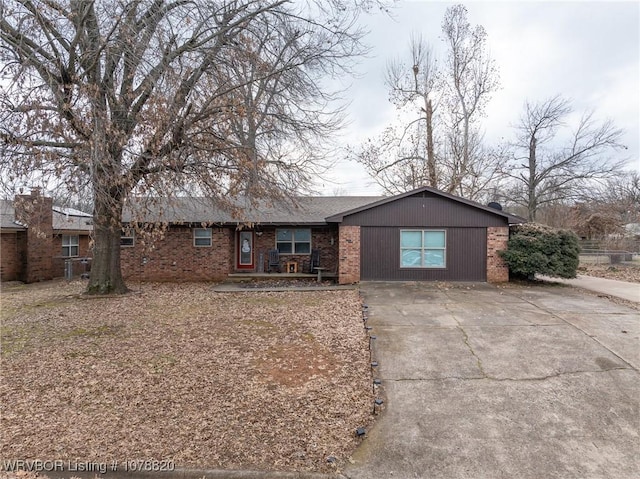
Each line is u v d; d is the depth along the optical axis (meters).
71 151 7.17
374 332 6.72
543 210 30.88
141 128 6.88
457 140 21.38
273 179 10.07
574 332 6.41
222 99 8.52
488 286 11.52
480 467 3.22
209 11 8.30
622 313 7.68
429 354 5.64
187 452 3.34
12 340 6.52
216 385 4.68
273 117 9.93
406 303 9.05
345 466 3.23
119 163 6.85
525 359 5.34
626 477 3.06
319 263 14.69
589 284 11.98
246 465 3.20
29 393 4.48
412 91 20.97
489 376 4.88
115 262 11.08
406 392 4.53
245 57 8.27
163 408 4.11
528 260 11.67
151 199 7.98
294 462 3.25
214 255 14.41
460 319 7.41
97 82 7.40
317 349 5.97
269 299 10.22
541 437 3.62
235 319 7.95
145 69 7.10
